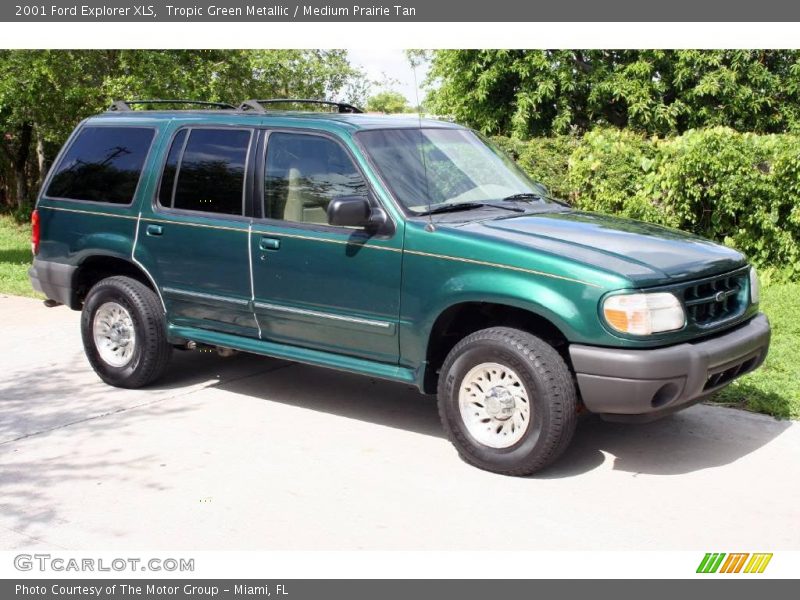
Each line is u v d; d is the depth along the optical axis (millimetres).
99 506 4691
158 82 14602
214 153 6160
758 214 9859
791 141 9750
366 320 5410
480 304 5172
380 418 6078
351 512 4574
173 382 6941
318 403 6410
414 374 5332
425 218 5266
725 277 5117
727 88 13312
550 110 14617
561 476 5008
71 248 6828
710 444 5477
